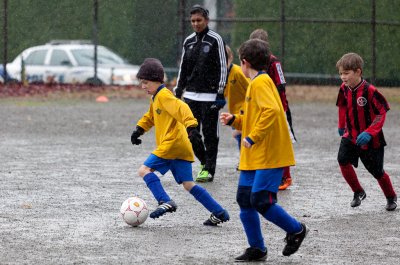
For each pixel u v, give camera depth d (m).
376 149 19.70
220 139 36.09
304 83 63.91
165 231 17.38
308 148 32.62
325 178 25.12
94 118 44.09
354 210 20.03
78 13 67.31
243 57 14.83
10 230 17.30
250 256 14.73
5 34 59.81
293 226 14.53
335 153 31.19
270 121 14.28
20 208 19.80
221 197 21.72
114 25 67.69
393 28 61.91
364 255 15.29
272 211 14.40
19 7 64.69
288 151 14.65
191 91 25.11
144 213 17.78
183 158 18.00
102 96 57.56
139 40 67.75
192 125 17.22
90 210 19.62
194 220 18.61
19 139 34.50
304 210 19.94
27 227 17.62
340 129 20.17
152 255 15.15
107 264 14.43
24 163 27.50
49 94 57.94
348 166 20.02
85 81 63.19
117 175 25.16
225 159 29.47
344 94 19.88
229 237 16.83
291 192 22.59
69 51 63.84
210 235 17.02
